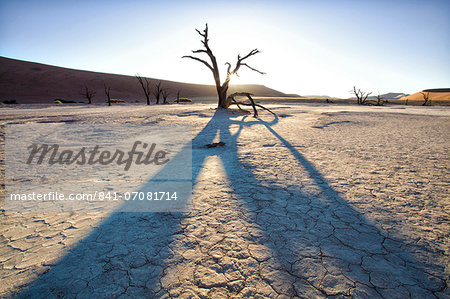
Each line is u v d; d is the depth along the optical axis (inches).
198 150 258.7
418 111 956.6
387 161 203.6
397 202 125.5
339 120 543.2
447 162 198.7
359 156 221.5
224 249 89.6
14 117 627.8
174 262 83.4
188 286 73.2
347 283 72.7
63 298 70.3
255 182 157.6
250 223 107.2
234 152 244.7
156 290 72.1
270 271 78.0
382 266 79.5
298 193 138.5
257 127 430.6
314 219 109.5
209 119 571.2
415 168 182.9
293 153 234.8
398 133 358.3
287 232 99.6
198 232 101.4
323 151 242.2
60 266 83.3
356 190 141.8
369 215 112.3
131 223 110.8
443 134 347.3
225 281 74.5
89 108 1122.0
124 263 83.7
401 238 94.3
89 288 73.5
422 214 112.7
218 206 125.0
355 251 87.0
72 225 110.6
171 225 107.7
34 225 111.4
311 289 70.9
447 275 75.4
